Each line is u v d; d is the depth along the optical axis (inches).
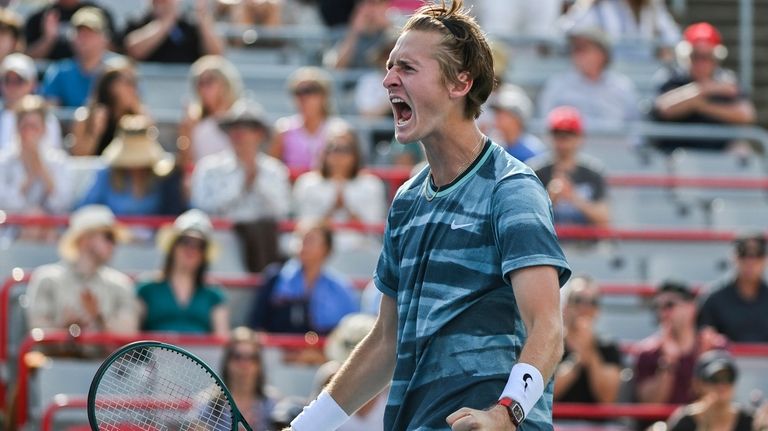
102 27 1047.0
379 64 1086.4
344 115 1120.2
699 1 1433.3
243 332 740.7
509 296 341.7
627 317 924.6
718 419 768.9
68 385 776.9
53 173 917.8
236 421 365.7
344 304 848.3
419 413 341.7
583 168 970.7
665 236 967.0
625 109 1123.9
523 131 1028.5
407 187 362.6
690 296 834.8
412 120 346.3
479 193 345.4
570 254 973.2
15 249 884.6
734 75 1401.3
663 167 1103.6
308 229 844.0
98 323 793.6
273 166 936.3
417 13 351.6
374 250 923.4
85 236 799.1
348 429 732.0
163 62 1107.3
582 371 806.5
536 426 336.5
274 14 1222.9
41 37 1120.2
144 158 911.7
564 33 1219.9
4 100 992.2
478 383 337.7
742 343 887.1
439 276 345.1
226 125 927.0
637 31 1242.6
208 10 1167.0
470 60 345.7
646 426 816.3
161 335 784.3
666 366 825.5
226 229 902.4
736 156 1111.6
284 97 1128.8
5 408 799.7
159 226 890.1
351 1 1216.2
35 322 788.0
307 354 808.9
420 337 345.7
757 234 894.4
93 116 968.9
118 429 380.8
